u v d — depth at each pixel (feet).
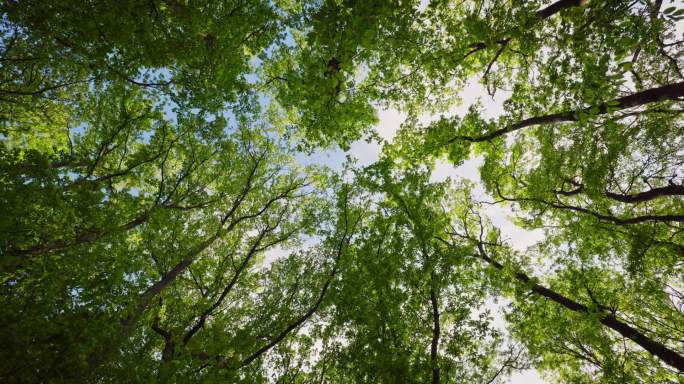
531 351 39.52
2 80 34.73
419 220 35.81
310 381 30.66
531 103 34.71
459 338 29.66
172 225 37.93
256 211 48.88
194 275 41.81
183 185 40.22
